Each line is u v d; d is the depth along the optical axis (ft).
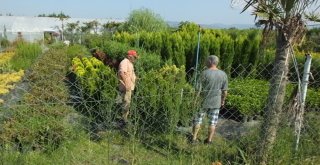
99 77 25.22
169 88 19.40
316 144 16.33
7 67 48.29
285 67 15.28
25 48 61.00
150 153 15.74
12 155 15.28
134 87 22.63
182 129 17.76
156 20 76.74
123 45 48.96
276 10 14.96
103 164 15.20
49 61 47.39
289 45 15.08
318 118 17.89
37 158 15.58
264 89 29.12
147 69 36.32
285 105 16.06
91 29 125.08
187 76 26.63
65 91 24.56
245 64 39.06
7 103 24.06
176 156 15.29
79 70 34.91
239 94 28.02
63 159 15.53
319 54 37.27
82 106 20.80
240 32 55.52
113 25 110.42
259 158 15.11
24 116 18.51
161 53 43.50
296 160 15.16
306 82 17.03
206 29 52.08
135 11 76.48
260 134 15.51
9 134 16.98
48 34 161.48
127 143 16.52
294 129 15.83
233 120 25.46
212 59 19.48
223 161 15.46
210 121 19.03
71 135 17.26
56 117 18.93
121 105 19.89
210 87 18.83
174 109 16.78
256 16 15.17
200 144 16.75
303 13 15.02
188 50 41.11
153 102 17.58
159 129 17.19
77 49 69.21
